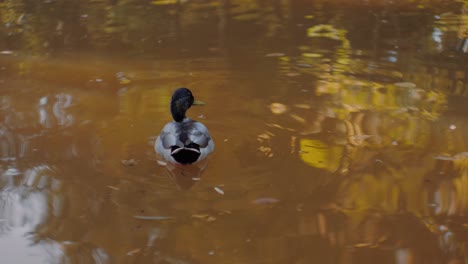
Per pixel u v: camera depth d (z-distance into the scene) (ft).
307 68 33.88
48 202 20.89
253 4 48.11
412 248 18.35
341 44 37.88
